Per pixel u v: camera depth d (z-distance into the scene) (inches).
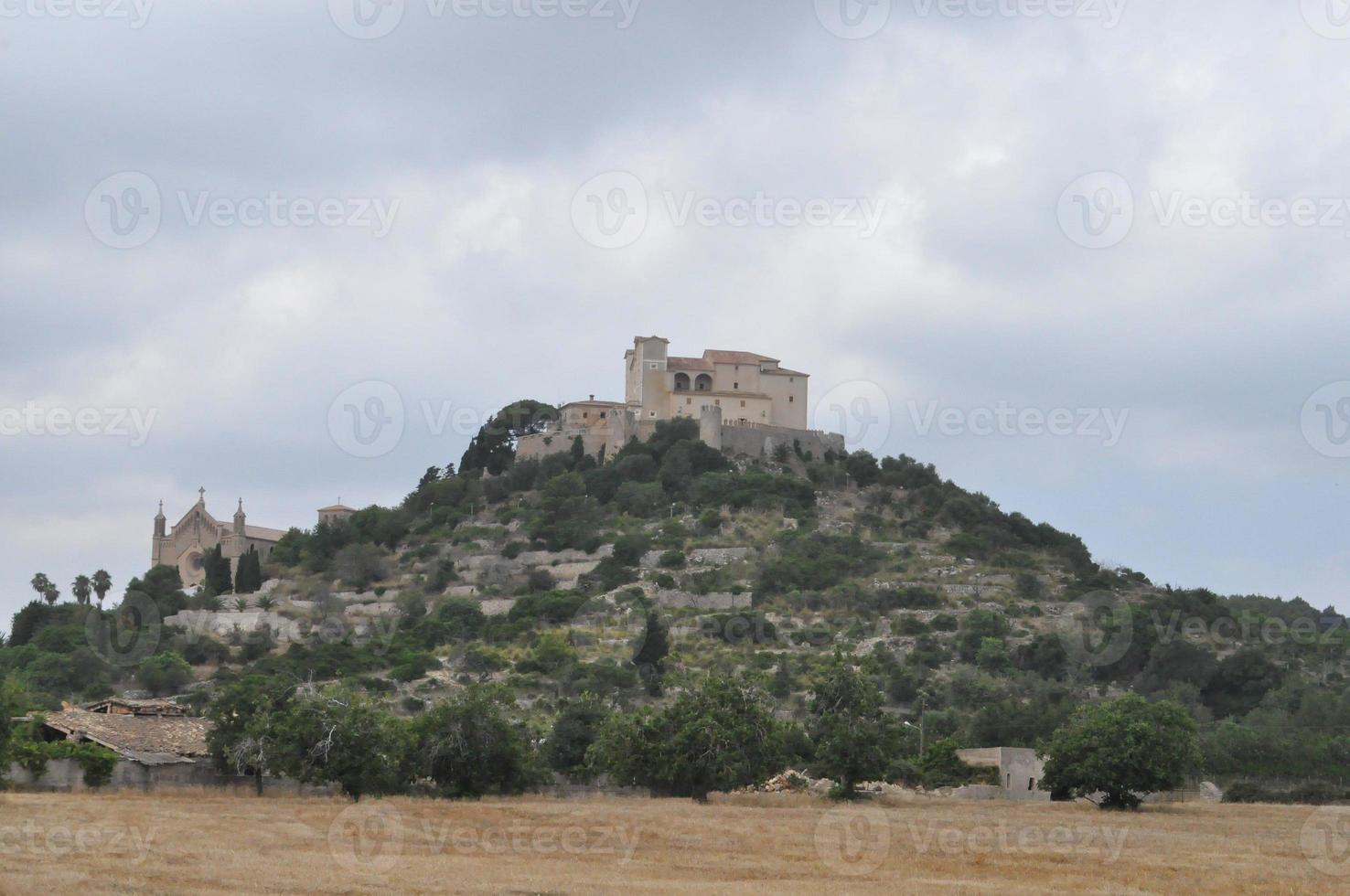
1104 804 5492.1
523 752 5615.2
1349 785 6643.7
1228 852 3688.5
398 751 5157.5
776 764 5536.4
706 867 3235.7
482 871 3043.8
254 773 5438.0
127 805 4293.8
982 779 6343.5
